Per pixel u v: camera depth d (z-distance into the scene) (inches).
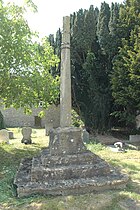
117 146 593.6
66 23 351.9
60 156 324.8
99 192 288.7
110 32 798.5
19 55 483.8
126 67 700.0
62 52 351.6
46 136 872.9
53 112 1293.1
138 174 369.4
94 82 825.5
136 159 478.9
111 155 514.6
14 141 735.1
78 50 884.6
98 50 854.5
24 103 526.6
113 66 770.2
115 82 723.4
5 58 461.4
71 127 341.4
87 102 864.9
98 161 333.4
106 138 760.3
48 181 297.4
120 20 782.5
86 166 314.2
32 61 537.0
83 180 298.2
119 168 405.7
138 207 255.9
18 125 1375.5
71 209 250.1
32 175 301.4
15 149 590.2
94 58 836.0
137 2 781.3
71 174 306.8
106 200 266.5
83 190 288.8
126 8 788.6
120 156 504.7
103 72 839.7
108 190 294.8
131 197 276.2
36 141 730.2
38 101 554.6
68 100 346.6
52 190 282.0
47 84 542.0
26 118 1376.7
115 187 299.6
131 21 772.6
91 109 845.8
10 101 504.4
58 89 608.7
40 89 519.5
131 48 717.9
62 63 350.6
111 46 799.1
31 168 327.9
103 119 829.2
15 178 315.0
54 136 334.6
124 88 692.7
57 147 330.6
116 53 799.1
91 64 826.8
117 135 835.4
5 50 466.3
